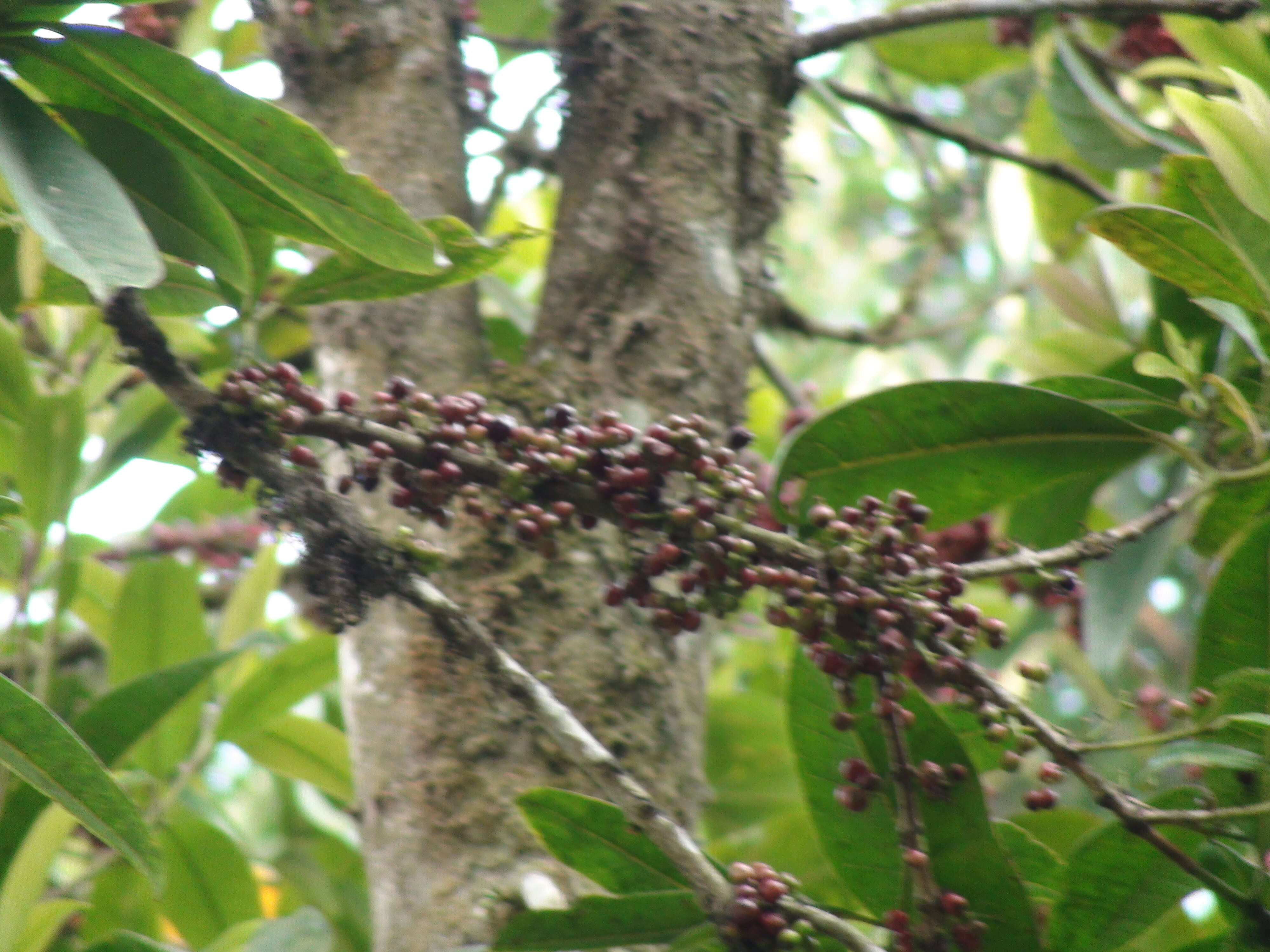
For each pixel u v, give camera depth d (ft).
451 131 8.86
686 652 8.58
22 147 8.11
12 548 8.93
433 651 8.50
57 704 9.09
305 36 8.86
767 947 8.14
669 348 8.64
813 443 8.35
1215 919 8.67
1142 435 8.35
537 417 8.61
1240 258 8.30
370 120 8.82
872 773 8.28
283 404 8.20
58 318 9.04
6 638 8.89
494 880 8.38
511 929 8.26
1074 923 8.34
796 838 9.10
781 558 8.18
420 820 8.43
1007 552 8.27
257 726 8.93
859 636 8.15
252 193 8.27
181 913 9.02
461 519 8.54
